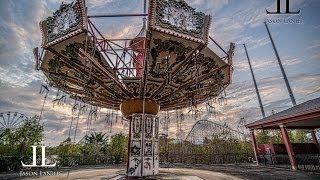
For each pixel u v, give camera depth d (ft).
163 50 34.73
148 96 45.85
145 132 43.86
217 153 94.27
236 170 57.52
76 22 30.73
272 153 70.95
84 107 55.57
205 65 42.32
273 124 62.80
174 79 42.65
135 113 45.14
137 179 39.34
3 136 76.38
